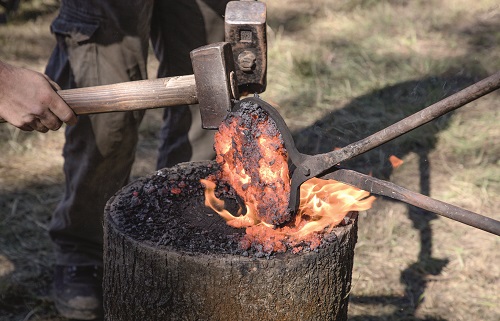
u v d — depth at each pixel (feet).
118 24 8.36
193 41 9.05
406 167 13.19
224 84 6.48
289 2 20.49
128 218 6.59
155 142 14.12
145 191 7.07
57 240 9.72
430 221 11.73
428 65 16.49
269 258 5.95
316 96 15.38
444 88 15.58
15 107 6.87
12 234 11.38
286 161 6.26
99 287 9.84
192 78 6.79
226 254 6.00
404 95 15.42
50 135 14.19
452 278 10.49
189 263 5.93
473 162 13.33
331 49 17.44
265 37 6.68
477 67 16.52
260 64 6.77
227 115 6.43
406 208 12.01
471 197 12.24
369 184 5.92
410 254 10.97
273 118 6.20
